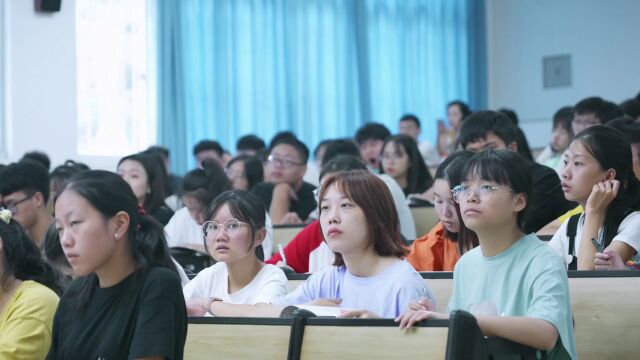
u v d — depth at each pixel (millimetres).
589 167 3154
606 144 3150
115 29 7609
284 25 8594
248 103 8305
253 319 2564
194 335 2625
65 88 7227
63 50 7215
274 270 3246
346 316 2520
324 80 8977
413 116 8805
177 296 2287
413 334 2258
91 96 7484
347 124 9117
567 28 10328
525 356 2232
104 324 2285
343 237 2680
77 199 2271
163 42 7652
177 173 7648
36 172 3906
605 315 2816
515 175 2441
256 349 2531
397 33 9742
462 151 3338
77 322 2326
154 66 7699
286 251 4020
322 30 8953
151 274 2293
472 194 2459
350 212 2680
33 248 2898
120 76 7625
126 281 2314
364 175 2727
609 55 10086
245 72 8305
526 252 2449
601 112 4781
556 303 2309
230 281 3256
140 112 7703
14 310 2771
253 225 3197
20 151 7004
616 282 2820
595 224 3092
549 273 2375
